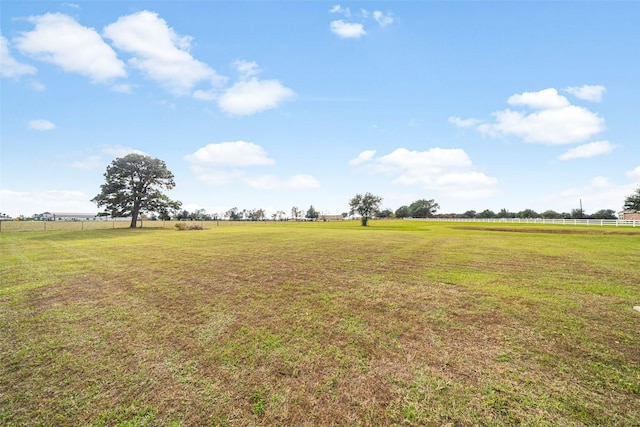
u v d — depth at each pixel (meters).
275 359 3.83
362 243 17.73
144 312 5.64
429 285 7.49
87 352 4.05
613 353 3.94
